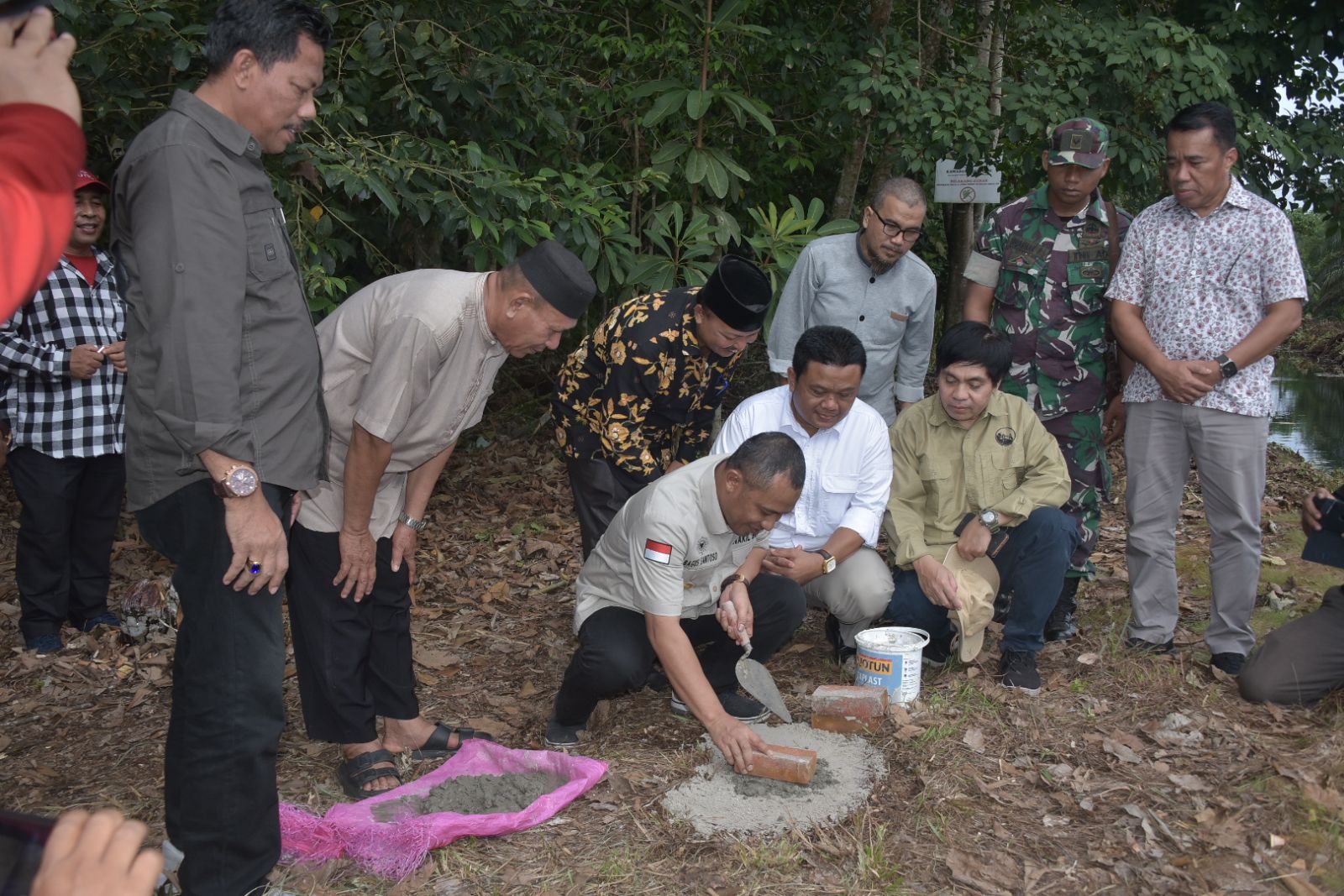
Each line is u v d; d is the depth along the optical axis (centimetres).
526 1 675
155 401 240
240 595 254
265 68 246
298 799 349
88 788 357
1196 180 408
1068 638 467
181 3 559
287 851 308
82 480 484
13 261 110
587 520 429
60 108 119
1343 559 395
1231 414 411
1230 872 294
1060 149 443
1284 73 855
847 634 447
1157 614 442
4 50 118
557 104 754
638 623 369
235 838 262
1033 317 464
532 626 511
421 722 378
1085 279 459
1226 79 744
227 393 239
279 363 262
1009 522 413
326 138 577
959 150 719
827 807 324
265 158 573
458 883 294
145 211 239
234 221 245
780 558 404
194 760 258
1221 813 321
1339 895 281
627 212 661
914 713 385
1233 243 412
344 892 294
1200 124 404
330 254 600
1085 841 310
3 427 461
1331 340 2088
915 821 320
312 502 324
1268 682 389
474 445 838
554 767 347
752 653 399
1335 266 2502
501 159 675
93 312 473
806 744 364
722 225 660
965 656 415
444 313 304
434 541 648
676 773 353
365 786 346
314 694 343
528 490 752
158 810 341
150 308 238
